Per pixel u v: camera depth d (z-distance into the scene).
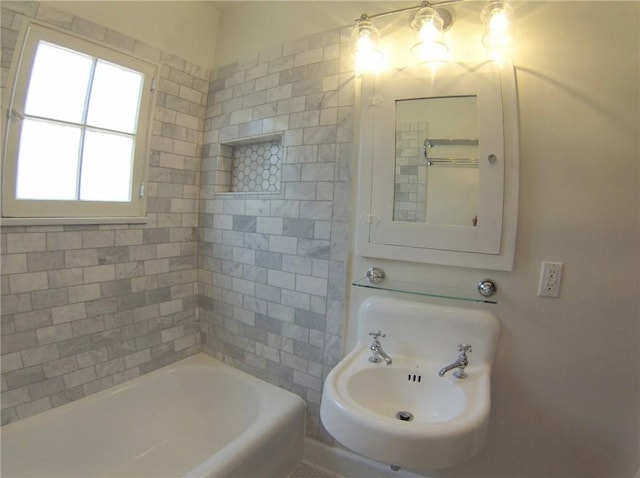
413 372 1.19
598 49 1.05
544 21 1.10
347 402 0.95
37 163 1.38
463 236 1.20
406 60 1.32
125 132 1.63
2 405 1.28
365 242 1.37
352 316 1.44
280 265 1.63
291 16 1.61
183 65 1.81
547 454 1.16
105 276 1.57
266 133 1.68
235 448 1.20
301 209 1.56
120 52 1.55
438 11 1.24
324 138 1.49
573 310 1.09
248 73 1.76
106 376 1.58
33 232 1.33
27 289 1.33
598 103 1.05
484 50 1.18
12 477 1.27
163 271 1.80
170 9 1.73
